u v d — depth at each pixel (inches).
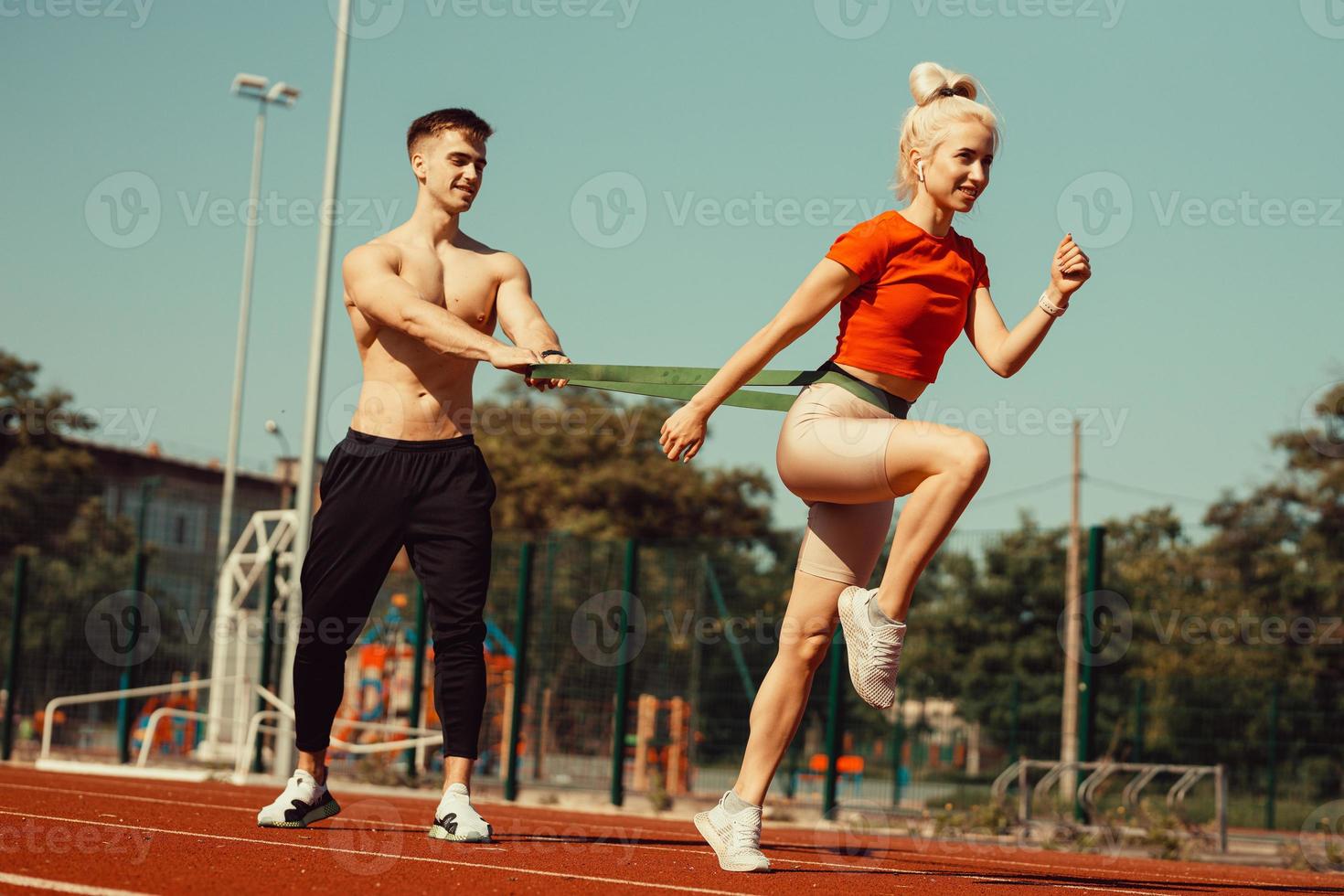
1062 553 898.7
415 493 186.1
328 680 192.5
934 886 150.2
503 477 1462.8
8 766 509.4
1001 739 654.5
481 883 130.3
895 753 603.8
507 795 506.6
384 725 568.4
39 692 768.9
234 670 633.6
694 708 647.8
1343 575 986.1
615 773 497.7
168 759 621.9
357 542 187.3
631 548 503.8
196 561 1176.8
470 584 186.9
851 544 156.9
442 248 191.9
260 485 1291.8
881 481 148.3
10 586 989.2
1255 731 582.9
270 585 568.7
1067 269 156.7
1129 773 594.2
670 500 1459.2
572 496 1456.7
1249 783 575.8
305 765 195.8
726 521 1466.5
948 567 899.4
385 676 609.6
